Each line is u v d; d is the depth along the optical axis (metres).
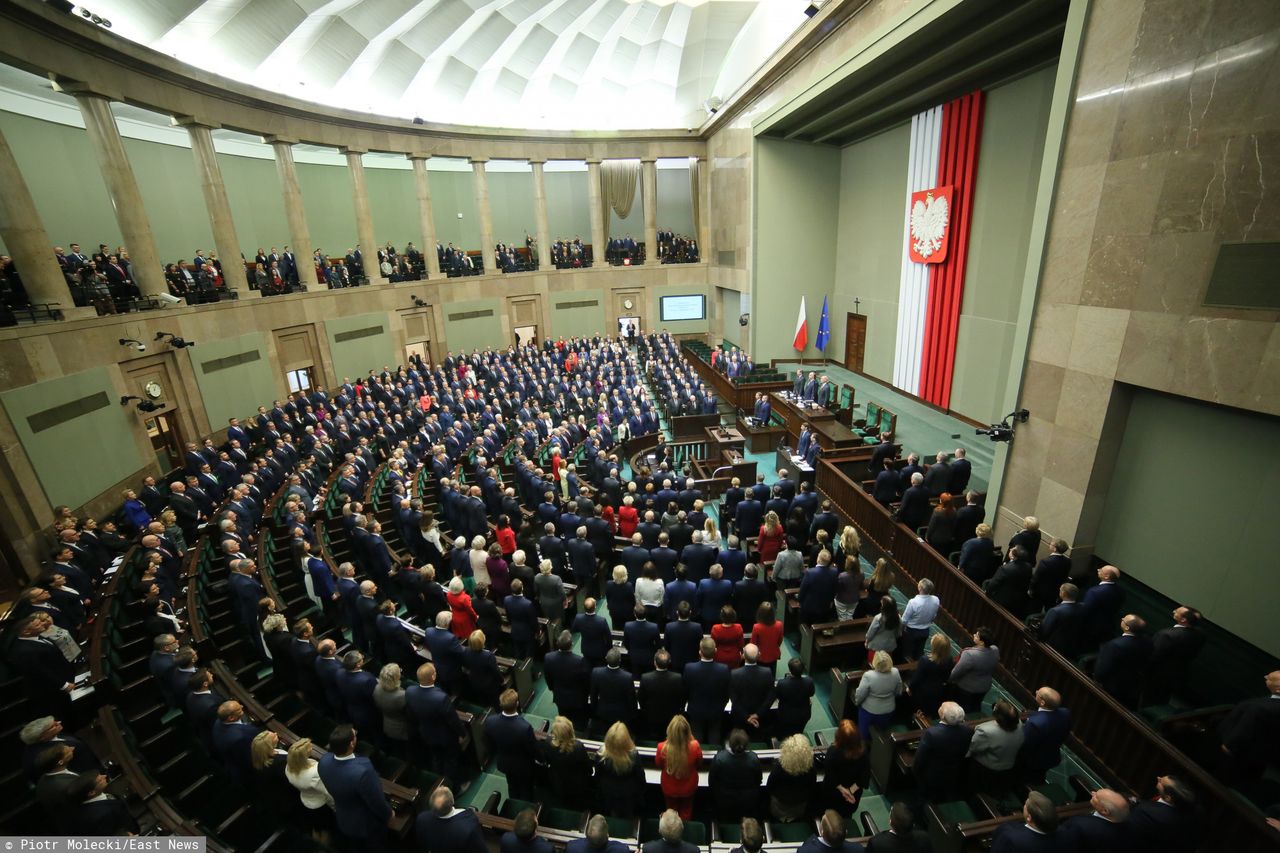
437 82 23.08
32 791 5.21
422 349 24.56
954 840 4.29
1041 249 8.35
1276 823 4.03
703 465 13.52
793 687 5.03
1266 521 6.19
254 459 13.88
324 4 16.59
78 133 16.33
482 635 5.95
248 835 4.82
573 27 23.62
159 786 4.69
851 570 6.86
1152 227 6.78
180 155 19.58
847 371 22.08
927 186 16.42
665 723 5.52
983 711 6.47
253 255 22.50
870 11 13.95
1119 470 7.86
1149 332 6.93
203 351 15.06
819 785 4.58
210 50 16.25
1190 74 6.21
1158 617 7.34
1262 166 5.61
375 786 4.12
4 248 14.10
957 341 15.84
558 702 5.88
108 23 12.45
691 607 7.19
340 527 10.29
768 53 21.59
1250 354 5.86
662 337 26.52
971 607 7.30
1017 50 11.95
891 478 9.84
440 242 30.56
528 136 26.09
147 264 13.85
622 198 32.00
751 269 22.47
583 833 4.36
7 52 10.66
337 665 5.71
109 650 6.60
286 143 18.67
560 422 16.92
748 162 22.14
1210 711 5.16
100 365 11.84
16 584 9.67
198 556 8.78
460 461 13.89
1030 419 8.85
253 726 4.82
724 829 4.56
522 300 27.78
